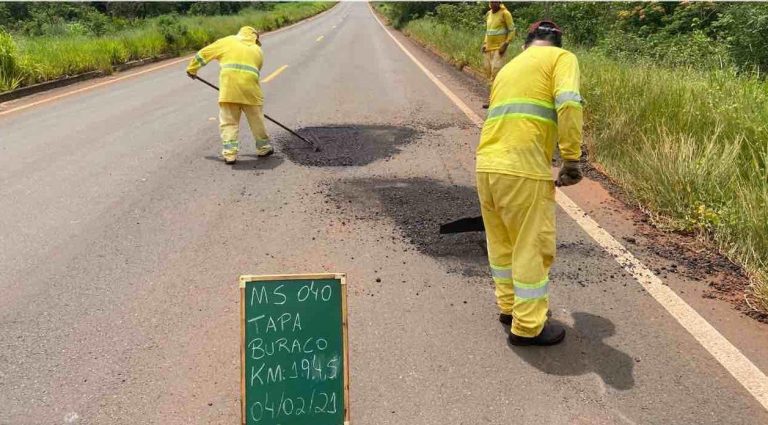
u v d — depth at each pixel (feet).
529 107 10.36
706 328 11.30
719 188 15.94
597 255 14.29
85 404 9.28
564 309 12.01
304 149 24.06
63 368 10.15
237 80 21.35
